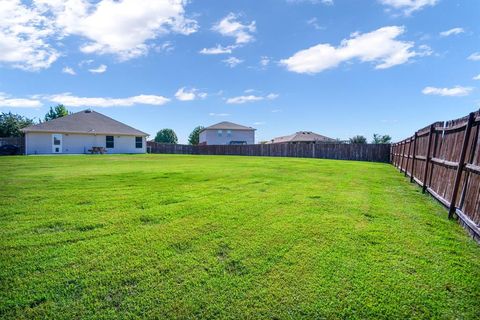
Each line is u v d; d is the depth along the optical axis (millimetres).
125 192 5750
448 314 1919
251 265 2564
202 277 2357
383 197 5602
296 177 8406
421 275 2408
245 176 8484
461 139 4316
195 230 3461
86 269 2471
